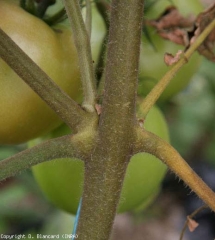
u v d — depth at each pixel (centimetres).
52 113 37
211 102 97
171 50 43
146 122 42
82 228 32
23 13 37
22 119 36
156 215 109
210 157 103
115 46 31
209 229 98
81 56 33
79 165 42
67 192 43
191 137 100
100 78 39
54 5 39
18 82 35
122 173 32
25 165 31
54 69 36
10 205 95
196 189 31
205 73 90
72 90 38
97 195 32
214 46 41
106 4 40
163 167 44
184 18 42
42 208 95
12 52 31
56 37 37
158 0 43
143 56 43
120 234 115
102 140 31
